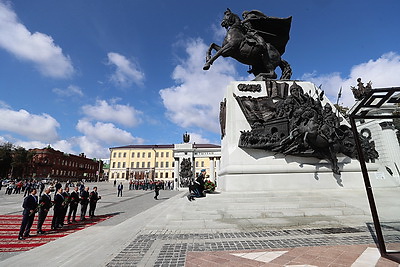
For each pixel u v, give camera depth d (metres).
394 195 8.71
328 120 10.39
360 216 6.82
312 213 6.95
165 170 83.88
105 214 11.42
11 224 8.95
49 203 7.87
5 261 4.11
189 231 5.70
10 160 61.28
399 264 3.31
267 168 9.80
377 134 16.20
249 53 12.30
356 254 3.79
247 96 11.16
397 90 3.79
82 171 86.75
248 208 7.31
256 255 3.83
